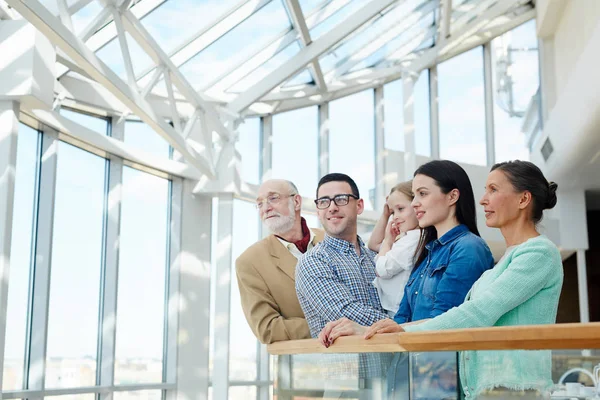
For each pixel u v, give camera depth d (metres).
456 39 13.07
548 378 1.50
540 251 1.95
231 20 8.45
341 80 12.41
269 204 3.93
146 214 10.12
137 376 9.73
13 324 7.51
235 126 10.50
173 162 10.25
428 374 1.76
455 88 14.47
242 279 3.76
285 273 3.78
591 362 1.43
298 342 2.37
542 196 2.16
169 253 10.50
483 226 13.16
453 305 2.46
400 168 13.34
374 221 13.05
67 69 8.48
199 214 10.68
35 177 8.03
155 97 9.92
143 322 9.93
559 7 12.17
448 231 2.60
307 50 9.87
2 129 6.66
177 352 10.27
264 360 11.98
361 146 13.22
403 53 12.99
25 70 6.62
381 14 10.39
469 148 14.33
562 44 12.49
